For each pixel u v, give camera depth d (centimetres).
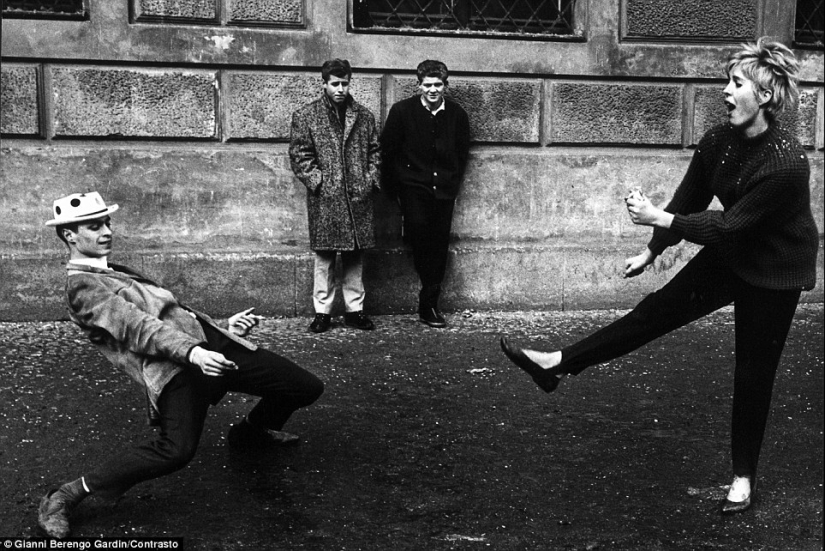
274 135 740
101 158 714
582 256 787
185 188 730
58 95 704
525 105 775
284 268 739
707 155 400
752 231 389
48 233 711
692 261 412
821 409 548
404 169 721
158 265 721
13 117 699
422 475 444
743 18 799
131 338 369
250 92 733
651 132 795
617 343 410
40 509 372
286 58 733
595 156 789
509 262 778
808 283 390
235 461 456
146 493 416
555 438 496
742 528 395
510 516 402
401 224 762
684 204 416
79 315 376
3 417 504
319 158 693
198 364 361
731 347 680
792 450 486
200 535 377
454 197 724
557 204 788
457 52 760
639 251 795
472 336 702
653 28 786
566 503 416
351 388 572
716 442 494
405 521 395
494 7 784
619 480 443
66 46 700
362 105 727
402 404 545
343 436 492
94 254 385
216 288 731
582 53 778
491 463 461
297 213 748
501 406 545
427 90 705
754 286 393
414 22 772
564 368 414
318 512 401
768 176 371
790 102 375
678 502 420
